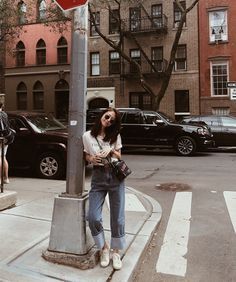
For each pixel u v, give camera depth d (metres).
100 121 4.04
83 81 4.13
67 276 3.82
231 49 27.27
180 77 28.42
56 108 31.84
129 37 29.22
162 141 16.16
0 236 4.96
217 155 16.06
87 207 4.20
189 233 5.56
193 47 28.11
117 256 4.06
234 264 4.43
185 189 8.82
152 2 28.91
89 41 30.75
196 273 4.19
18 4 28.31
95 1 23.45
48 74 32.00
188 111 28.38
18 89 33.28
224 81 27.58
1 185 6.50
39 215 5.97
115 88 30.06
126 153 16.95
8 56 33.12
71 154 4.17
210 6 27.61
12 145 10.18
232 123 17.64
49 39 31.83
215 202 7.50
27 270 3.93
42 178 9.96
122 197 4.09
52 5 23.92
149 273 4.19
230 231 5.65
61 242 4.11
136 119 16.59
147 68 29.19
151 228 5.48
